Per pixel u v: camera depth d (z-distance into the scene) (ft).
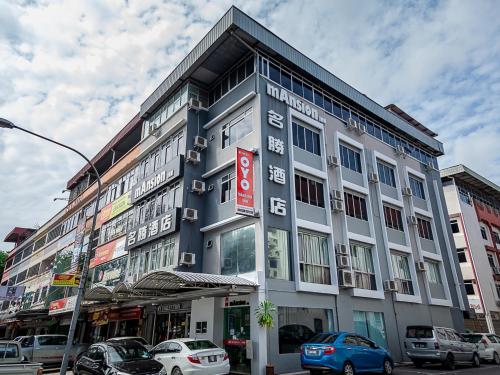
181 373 36.81
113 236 87.25
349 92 75.82
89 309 79.71
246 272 50.57
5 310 153.58
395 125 86.22
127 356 35.27
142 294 54.54
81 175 120.06
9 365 25.94
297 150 60.13
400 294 66.95
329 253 57.93
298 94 65.51
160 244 65.00
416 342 54.08
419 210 82.99
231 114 62.39
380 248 68.28
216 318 50.65
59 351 62.44
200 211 61.52
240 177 51.52
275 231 51.90
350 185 66.69
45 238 139.95
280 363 45.06
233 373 46.19
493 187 126.11
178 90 72.18
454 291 83.25
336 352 39.50
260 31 60.29
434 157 99.55
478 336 67.05
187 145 64.03
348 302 57.16
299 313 50.29
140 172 80.28
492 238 120.78
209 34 61.57
